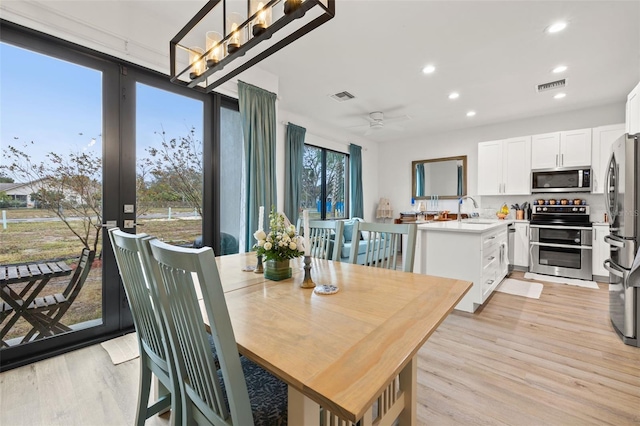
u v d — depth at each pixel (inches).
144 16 94.4
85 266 89.0
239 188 128.4
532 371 74.5
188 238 112.3
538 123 193.0
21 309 79.3
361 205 245.6
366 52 115.0
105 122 91.4
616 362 78.3
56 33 79.1
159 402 55.8
